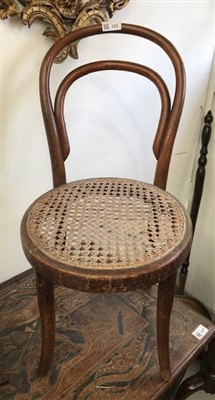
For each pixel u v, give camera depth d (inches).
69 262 23.1
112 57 37.9
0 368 31.1
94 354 32.7
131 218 27.8
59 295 38.9
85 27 31.0
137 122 44.6
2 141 34.6
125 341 34.0
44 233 25.7
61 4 30.2
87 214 28.1
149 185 33.6
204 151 47.9
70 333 34.6
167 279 25.7
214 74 48.4
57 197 30.3
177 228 26.7
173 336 35.1
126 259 23.5
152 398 29.4
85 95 38.0
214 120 48.4
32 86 34.0
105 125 41.7
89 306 37.8
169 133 33.1
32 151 37.3
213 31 45.3
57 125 31.7
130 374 31.2
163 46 32.9
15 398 28.9
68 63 35.1
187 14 41.3
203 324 36.7
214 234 54.2
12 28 30.2
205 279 58.5
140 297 39.1
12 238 40.9
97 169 44.3
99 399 29.1
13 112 33.9
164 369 30.3
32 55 32.6
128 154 46.4
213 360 37.4
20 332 34.4
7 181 37.1
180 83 32.3
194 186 53.2
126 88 40.9
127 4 34.5
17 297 38.4
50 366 31.0
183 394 39.6
